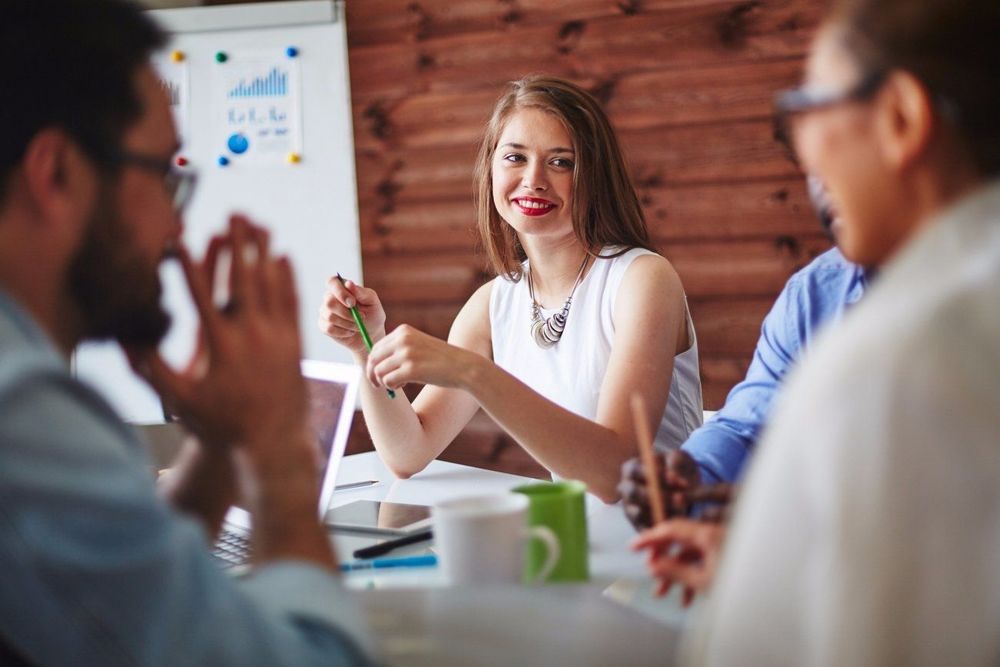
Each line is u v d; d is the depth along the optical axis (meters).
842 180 0.58
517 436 1.38
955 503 0.46
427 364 1.38
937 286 0.50
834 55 0.57
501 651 0.69
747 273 2.88
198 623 0.55
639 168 2.95
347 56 2.87
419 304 3.21
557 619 0.74
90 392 0.58
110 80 0.61
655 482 0.94
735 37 2.82
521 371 1.87
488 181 1.88
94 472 0.54
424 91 3.13
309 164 2.73
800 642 0.50
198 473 0.86
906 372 0.48
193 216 2.76
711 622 0.54
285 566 0.65
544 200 1.75
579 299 1.78
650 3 2.89
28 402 0.53
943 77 0.53
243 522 1.28
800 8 2.75
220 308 0.73
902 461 0.47
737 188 2.87
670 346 1.64
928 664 0.47
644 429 0.94
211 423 0.71
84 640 0.53
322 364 1.42
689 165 2.90
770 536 0.51
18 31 0.59
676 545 0.97
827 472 0.48
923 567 0.47
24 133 0.59
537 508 0.97
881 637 0.47
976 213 0.52
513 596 0.77
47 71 0.59
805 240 2.82
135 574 0.53
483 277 3.13
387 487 1.58
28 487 0.52
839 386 0.49
